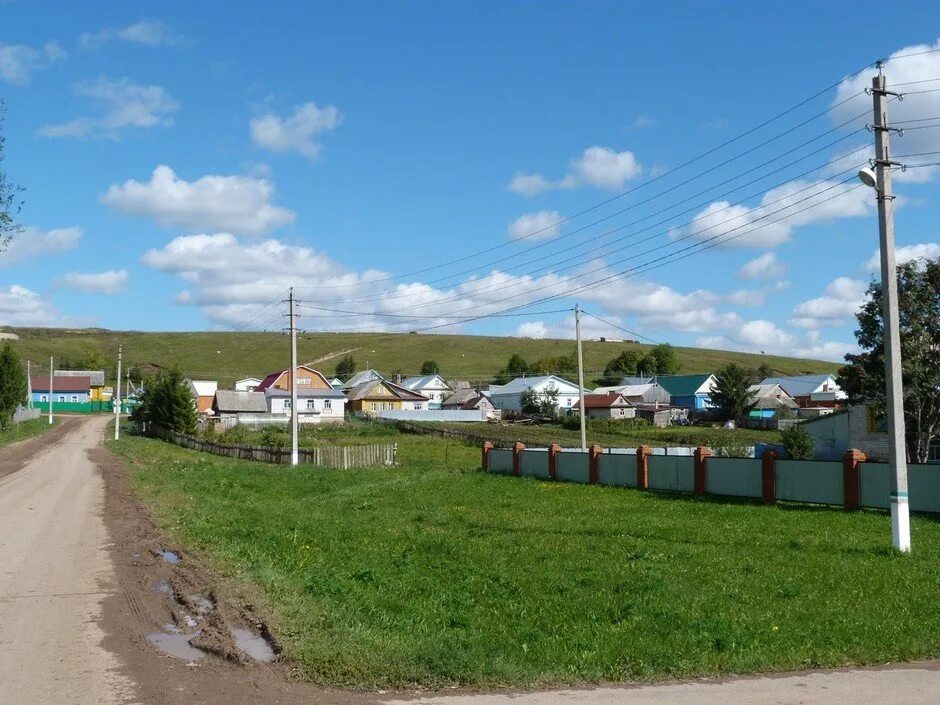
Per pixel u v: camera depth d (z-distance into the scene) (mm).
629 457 31141
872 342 33156
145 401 79375
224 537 17438
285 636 9484
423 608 10969
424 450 53062
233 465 42812
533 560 15000
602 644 9344
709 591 12328
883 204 16438
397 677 8094
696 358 166125
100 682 8031
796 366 163250
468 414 92188
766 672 8734
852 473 23188
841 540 17406
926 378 31234
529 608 11195
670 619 10492
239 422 82375
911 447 34094
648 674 8461
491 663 8438
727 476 27062
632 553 15602
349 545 16484
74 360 149375
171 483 31281
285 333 46562
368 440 61562
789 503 24812
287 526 19297
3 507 23672
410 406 100188
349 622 10094
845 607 11367
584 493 28406
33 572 13844
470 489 29906
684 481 28828
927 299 31938
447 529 19391
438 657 8484
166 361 155000
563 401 98562
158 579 13328
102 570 14062
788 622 10586
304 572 13430
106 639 9688
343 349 167000
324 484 32219
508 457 38062
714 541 17453
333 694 7727
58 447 59000
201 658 8922
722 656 8977
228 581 12867
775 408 90375
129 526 19797
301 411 92000
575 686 8141
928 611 11141
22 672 8359
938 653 9453
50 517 21391
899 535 15898
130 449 56688
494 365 153500
